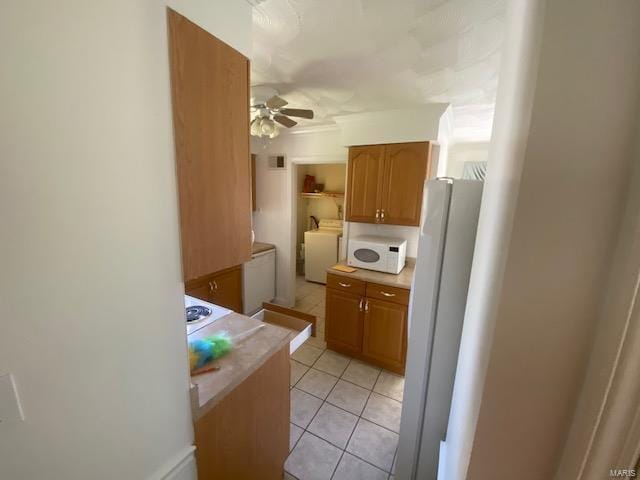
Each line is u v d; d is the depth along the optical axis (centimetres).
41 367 53
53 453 56
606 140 36
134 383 70
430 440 124
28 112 47
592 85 36
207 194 85
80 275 57
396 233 284
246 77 96
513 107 52
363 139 260
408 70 162
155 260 72
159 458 79
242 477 115
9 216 47
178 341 81
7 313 48
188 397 86
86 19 53
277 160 360
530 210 41
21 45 46
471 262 105
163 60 69
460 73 164
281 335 138
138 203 67
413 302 117
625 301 34
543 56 38
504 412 47
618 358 35
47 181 50
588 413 39
